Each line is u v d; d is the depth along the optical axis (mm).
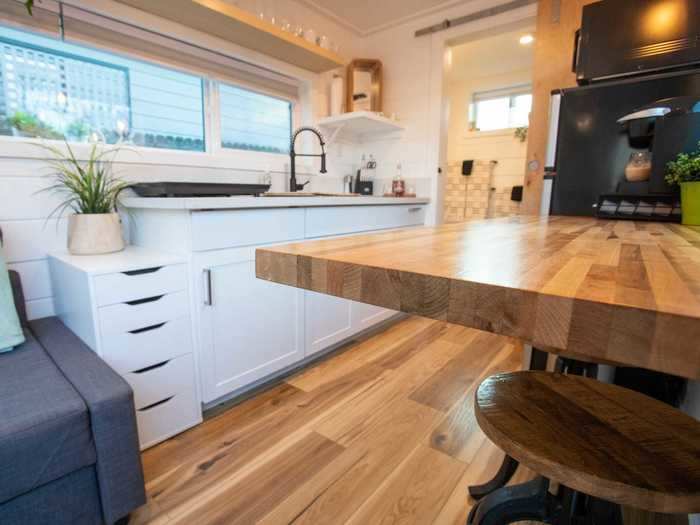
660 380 1219
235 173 2234
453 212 4867
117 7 1675
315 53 2305
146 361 1323
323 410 1622
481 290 358
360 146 3215
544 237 781
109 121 1790
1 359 1103
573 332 314
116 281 1227
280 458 1332
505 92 4465
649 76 1540
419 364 2066
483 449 1391
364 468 1291
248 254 1613
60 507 898
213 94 2176
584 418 629
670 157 1371
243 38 2078
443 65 2789
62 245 1589
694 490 471
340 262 470
